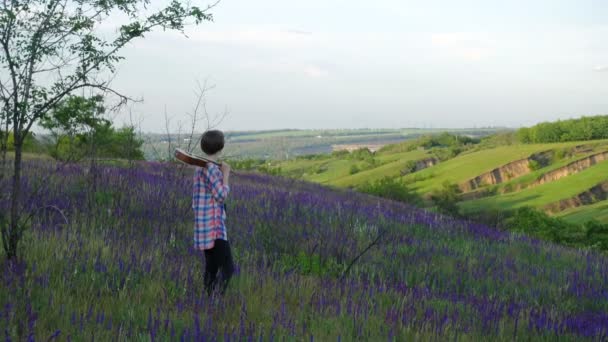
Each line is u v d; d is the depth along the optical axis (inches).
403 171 7190.0
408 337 181.9
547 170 5497.1
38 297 168.6
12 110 202.8
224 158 396.5
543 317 228.4
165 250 254.2
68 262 203.9
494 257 384.5
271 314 186.4
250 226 337.7
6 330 136.1
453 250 387.2
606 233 698.2
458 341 187.3
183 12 216.4
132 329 152.5
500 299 259.8
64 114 215.9
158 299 186.2
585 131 6815.9
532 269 358.0
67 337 143.4
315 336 169.3
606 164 5246.1
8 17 199.9
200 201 201.9
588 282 340.2
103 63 213.2
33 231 247.6
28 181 341.4
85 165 432.1
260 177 923.4
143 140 410.0
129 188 381.7
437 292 260.5
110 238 254.7
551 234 716.0
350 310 199.3
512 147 6953.7
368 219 458.9
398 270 296.0
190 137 377.1
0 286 171.3
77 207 317.4
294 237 320.2
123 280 199.6
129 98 219.9
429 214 571.8
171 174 459.8
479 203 4675.2
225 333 157.3
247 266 246.5
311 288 226.4
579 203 4544.8
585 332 222.1
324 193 785.6
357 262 299.7
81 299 174.7
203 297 191.5
